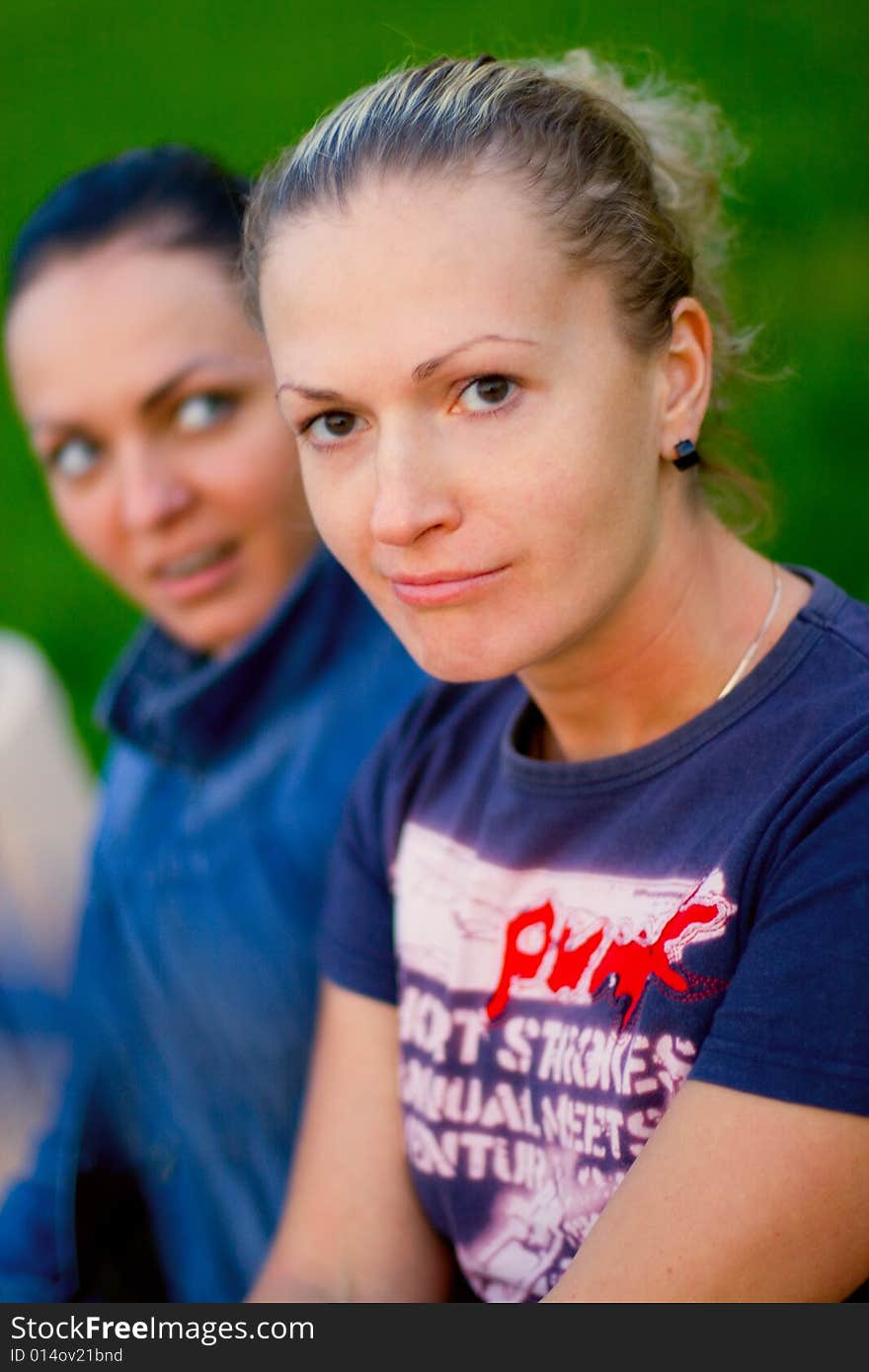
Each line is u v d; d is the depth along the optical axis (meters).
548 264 1.16
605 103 1.28
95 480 1.92
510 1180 1.35
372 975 1.54
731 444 1.53
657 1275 1.10
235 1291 1.94
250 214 1.38
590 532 1.18
